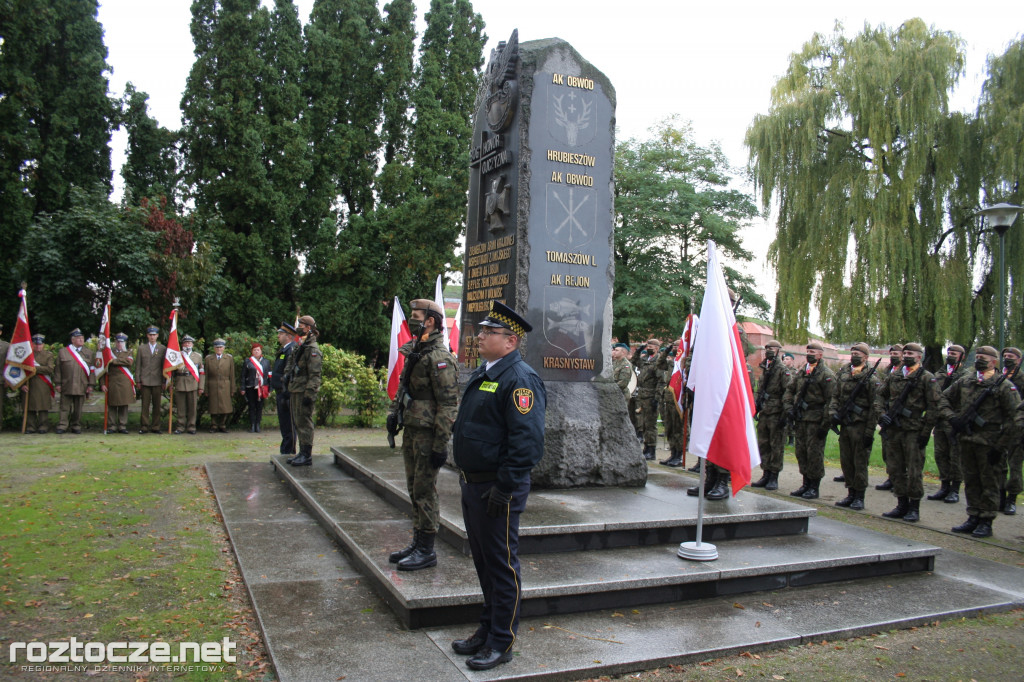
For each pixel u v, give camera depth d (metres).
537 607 4.32
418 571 4.64
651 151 25.77
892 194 17.59
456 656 3.73
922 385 8.06
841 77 17.78
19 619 4.28
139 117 24.44
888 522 8.04
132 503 7.43
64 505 7.16
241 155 23.25
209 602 4.62
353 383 16.61
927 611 4.78
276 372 10.02
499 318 3.81
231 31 24.06
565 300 7.24
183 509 7.26
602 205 7.54
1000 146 16.98
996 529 7.84
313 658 3.68
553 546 5.23
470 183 8.31
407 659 3.68
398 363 10.17
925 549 5.76
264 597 4.59
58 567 5.22
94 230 15.94
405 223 25.42
